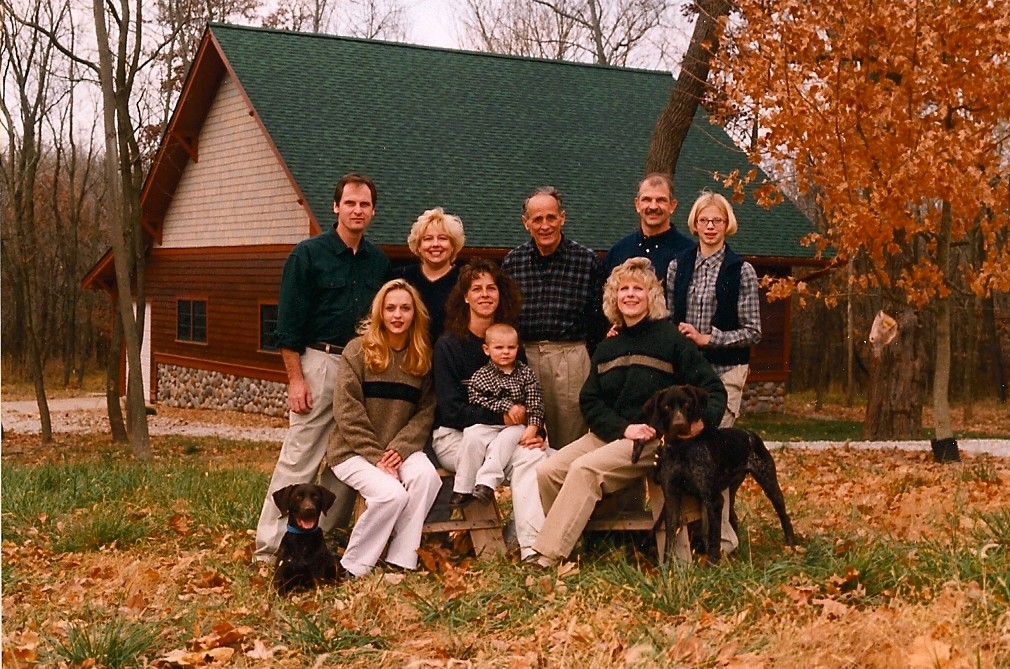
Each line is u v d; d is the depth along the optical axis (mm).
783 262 23266
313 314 6785
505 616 5152
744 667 4086
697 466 5805
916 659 3992
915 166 11391
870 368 31812
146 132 30766
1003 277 12188
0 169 21812
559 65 27125
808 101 12141
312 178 20422
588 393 6301
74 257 37781
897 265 17812
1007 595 4730
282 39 24391
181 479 10102
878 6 11680
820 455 13484
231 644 4984
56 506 8734
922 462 12438
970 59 11648
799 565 5574
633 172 24109
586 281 6816
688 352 6145
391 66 24906
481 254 20500
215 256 25734
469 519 6441
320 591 5758
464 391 6520
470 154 22812
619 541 6559
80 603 5805
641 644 4477
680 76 13625
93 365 43875
